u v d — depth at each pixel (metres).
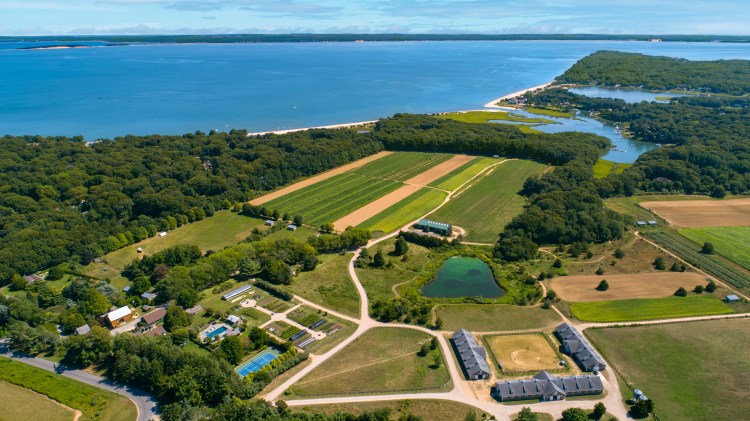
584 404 127.62
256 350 149.38
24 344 151.12
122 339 142.12
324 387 133.88
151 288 182.88
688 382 134.88
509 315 167.12
